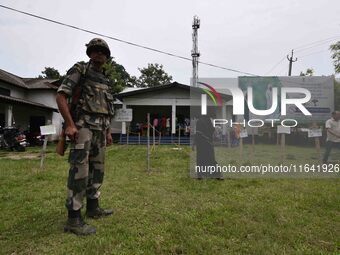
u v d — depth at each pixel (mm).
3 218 2887
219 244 2307
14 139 11148
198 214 3043
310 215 3033
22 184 4551
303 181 4926
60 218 2895
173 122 15906
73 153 2555
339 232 2574
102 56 2668
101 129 2746
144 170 5965
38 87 18172
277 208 3262
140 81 43094
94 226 2672
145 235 2482
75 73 2551
